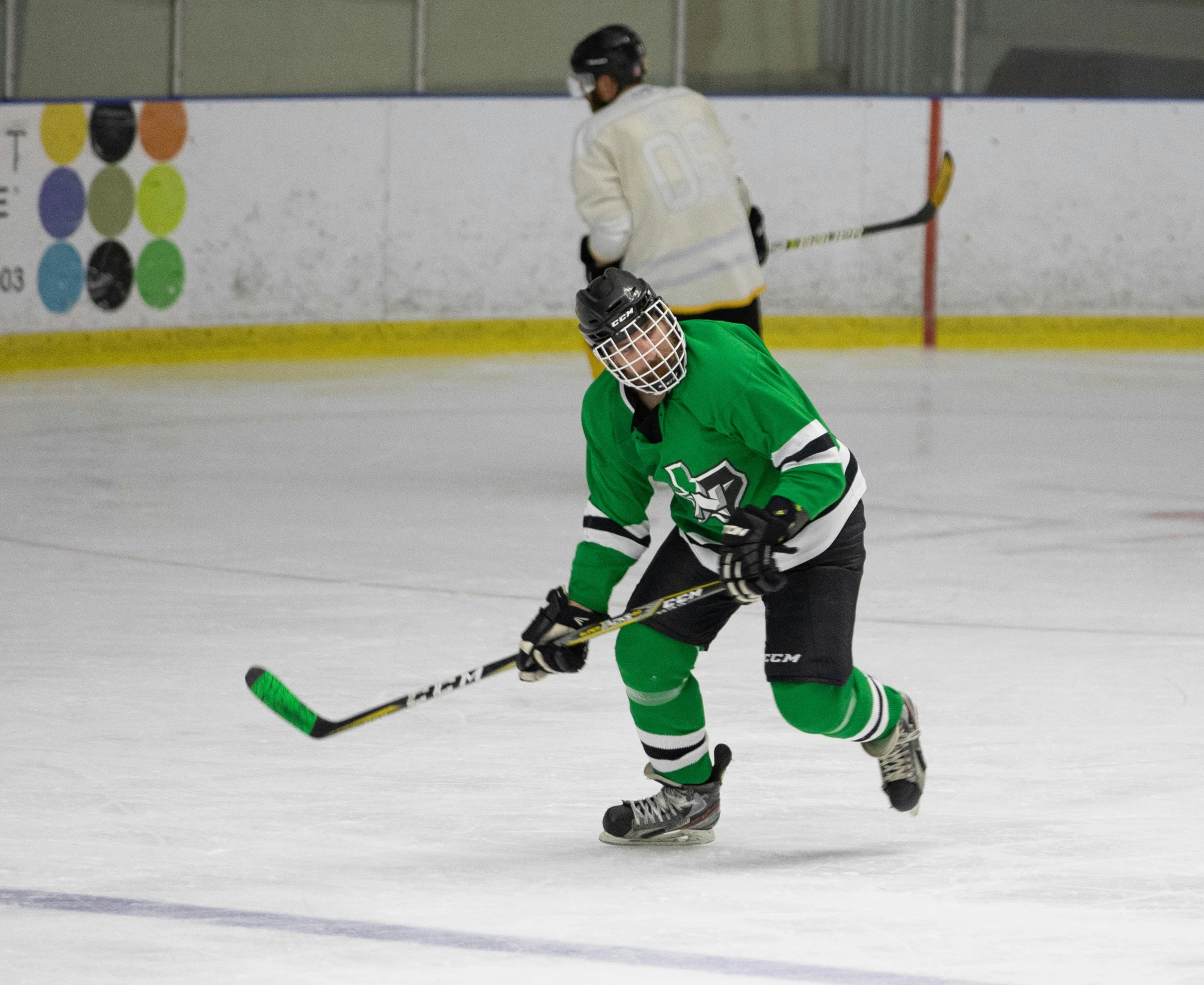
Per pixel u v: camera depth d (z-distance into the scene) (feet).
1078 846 42.04
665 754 41.86
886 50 152.35
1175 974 34.17
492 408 118.11
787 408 38.60
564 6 146.41
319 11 138.62
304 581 70.59
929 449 103.81
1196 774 47.91
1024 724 52.60
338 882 39.22
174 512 83.92
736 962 34.58
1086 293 155.02
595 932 36.29
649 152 81.00
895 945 35.60
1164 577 72.69
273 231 136.36
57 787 45.85
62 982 33.27
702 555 41.16
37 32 128.26
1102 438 108.78
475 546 77.61
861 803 45.32
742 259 82.28
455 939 35.78
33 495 87.10
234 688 55.62
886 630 63.77
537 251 145.18
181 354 133.69
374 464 97.81
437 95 140.97
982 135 152.15
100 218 128.57
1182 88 156.76
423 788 46.24
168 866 40.11
